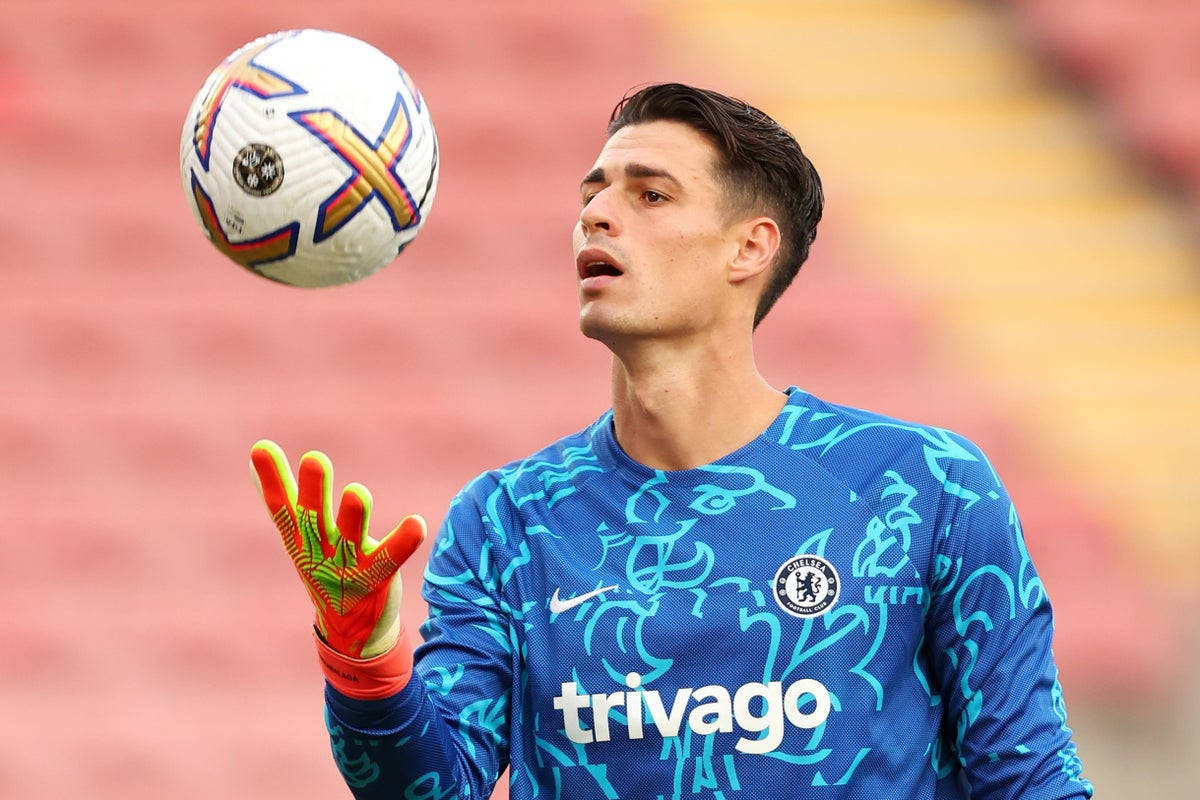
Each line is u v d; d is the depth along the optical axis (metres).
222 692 26.00
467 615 9.40
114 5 35.97
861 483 9.31
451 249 32.56
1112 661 25.86
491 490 9.80
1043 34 36.34
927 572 9.15
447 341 31.14
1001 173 34.03
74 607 27.14
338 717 8.58
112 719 25.56
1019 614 9.16
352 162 8.48
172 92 35.06
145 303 31.59
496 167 33.94
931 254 32.59
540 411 30.14
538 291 32.06
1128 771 25.14
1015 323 31.62
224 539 28.27
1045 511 28.31
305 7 36.41
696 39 36.22
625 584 9.19
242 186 8.46
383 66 8.80
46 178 33.44
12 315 31.27
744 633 8.98
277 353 30.92
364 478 28.97
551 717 9.12
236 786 24.78
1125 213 33.44
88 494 28.84
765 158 9.74
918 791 9.02
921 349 30.95
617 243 9.42
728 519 9.26
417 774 8.64
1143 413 29.89
